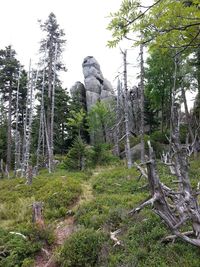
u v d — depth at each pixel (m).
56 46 28.02
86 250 7.52
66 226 10.33
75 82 47.59
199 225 6.30
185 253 6.33
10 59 33.31
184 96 24.55
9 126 33.28
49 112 30.70
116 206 10.47
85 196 13.36
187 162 6.79
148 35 2.86
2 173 26.64
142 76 21.14
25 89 35.84
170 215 6.55
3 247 8.58
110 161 23.86
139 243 7.36
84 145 22.94
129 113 37.94
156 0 2.56
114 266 6.67
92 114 38.00
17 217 11.48
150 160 6.47
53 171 24.20
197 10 2.52
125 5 2.64
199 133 20.62
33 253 8.44
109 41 2.87
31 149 34.16
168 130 29.84
